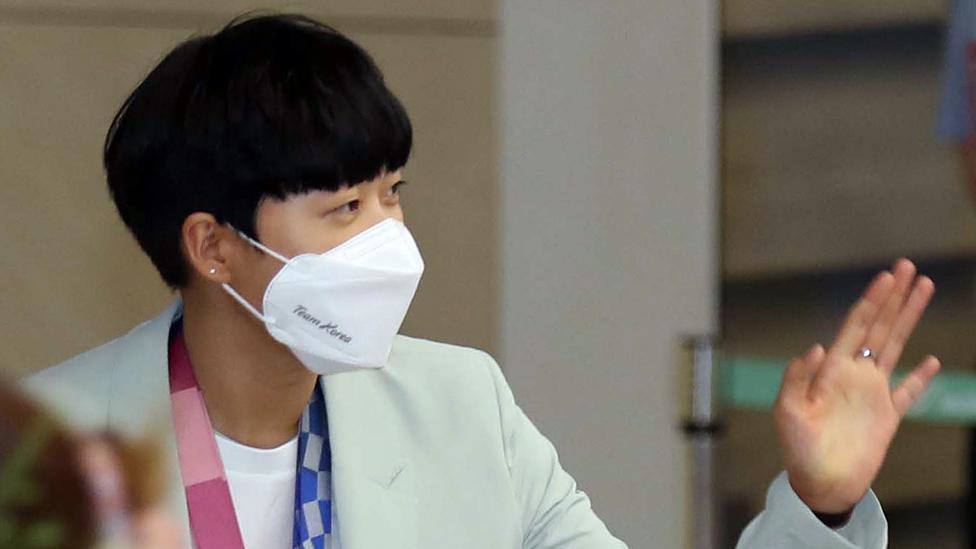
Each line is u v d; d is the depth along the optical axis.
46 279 10.45
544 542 5.09
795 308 11.55
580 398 12.39
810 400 4.98
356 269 4.52
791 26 11.34
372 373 5.03
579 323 12.33
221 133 4.40
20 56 10.23
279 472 4.73
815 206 11.41
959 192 10.84
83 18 10.38
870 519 4.89
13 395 1.57
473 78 11.80
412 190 11.68
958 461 10.91
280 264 4.53
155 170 4.55
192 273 4.69
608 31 12.05
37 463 1.53
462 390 5.10
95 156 10.48
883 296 5.09
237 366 4.65
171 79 4.55
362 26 11.34
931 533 10.97
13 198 10.30
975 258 10.80
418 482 4.82
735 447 11.58
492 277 12.06
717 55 11.69
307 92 4.40
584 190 12.22
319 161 4.38
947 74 10.78
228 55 4.50
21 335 10.40
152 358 4.62
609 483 12.47
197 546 4.42
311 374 4.79
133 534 1.57
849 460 4.86
